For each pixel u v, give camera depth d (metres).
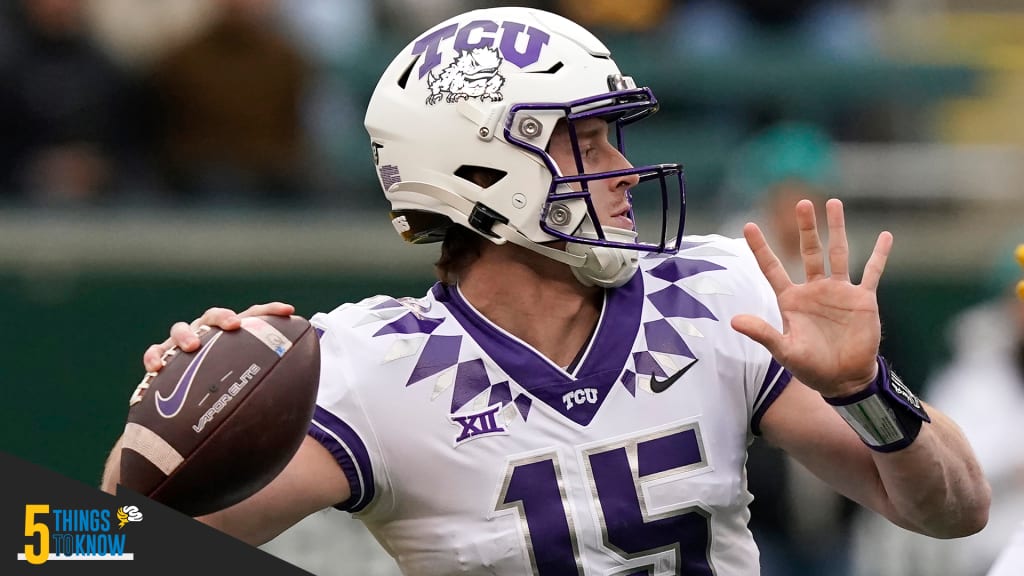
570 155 10.16
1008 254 21.08
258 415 8.98
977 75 25.88
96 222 21.27
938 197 23.38
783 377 10.05
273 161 24.17
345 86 25.17
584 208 10.00
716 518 9.92
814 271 9.23
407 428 9.86
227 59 24.05
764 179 18.70
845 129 25.41
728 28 26.81
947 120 25.61
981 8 28.80
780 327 10.20
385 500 10.01
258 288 20.95
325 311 21.08
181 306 20.81
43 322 20.59
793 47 26.55
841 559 17.56
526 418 9.82
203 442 8.91
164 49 24.98
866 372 9.09
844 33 27.17
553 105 9.99
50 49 23.80
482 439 9.79
